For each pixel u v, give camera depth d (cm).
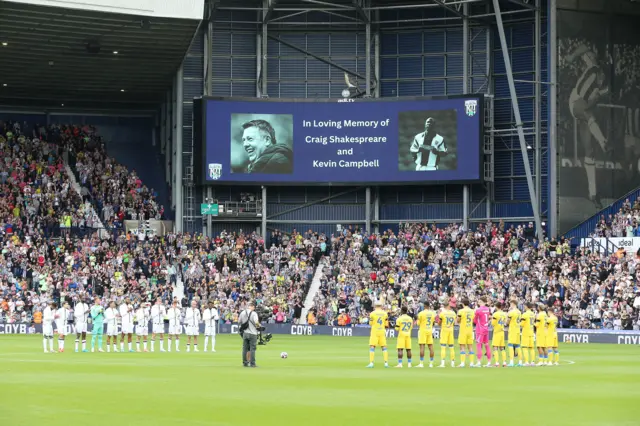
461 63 8081
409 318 3534
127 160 8775
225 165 7775
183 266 7475
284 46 8206
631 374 3206
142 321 4759
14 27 6744
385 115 7812
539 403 2248
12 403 2188
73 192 8006
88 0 6419
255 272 7544
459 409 2123
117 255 7438
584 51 7469
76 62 7588
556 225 7350
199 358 4103
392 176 7794
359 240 7719
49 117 8850
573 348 5341
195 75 8081
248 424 1862
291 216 8188
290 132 7844
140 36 6994
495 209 7938
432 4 7731
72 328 6875
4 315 6975
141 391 2483
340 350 4941
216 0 7725
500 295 6700
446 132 7712
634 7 7594
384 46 8225
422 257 7450
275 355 4428
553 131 7375
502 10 7944
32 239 7481
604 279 6550
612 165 7519
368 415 2011
